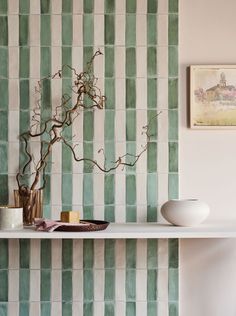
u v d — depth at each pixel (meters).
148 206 1.92
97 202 1.93
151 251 1.92
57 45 1.94
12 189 1.93
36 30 1.94
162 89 1.93
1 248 1.93
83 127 1.93
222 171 1.94
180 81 1.94
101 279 1.93
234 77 1.92
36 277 1.93
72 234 1.63
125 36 1.94
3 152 1.93
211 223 1.86
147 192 1.93
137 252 1.93
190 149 1.94
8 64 1.94
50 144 1.87
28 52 1.94
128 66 1.93
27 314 1.93
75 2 1.94
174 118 1.92
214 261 1.93
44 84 1.93
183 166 1.94
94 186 1.93
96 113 1.93
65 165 1.93
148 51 1.93
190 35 1.94
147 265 1.92
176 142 1.92
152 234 1.62
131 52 1.93
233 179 1.93
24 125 1.93
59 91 1.93
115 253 1.93
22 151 1.93
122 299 1.93
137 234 1.62
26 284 1.93
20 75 1.94
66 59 1.94
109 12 1.94
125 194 1.93
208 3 1.94
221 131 1.94
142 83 1.93
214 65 1.92
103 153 1.93
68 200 1.93
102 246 1.93
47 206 1.93
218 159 1.94
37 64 1.94
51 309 1.93
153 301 1.92
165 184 1.92
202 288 1.93
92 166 1.93
